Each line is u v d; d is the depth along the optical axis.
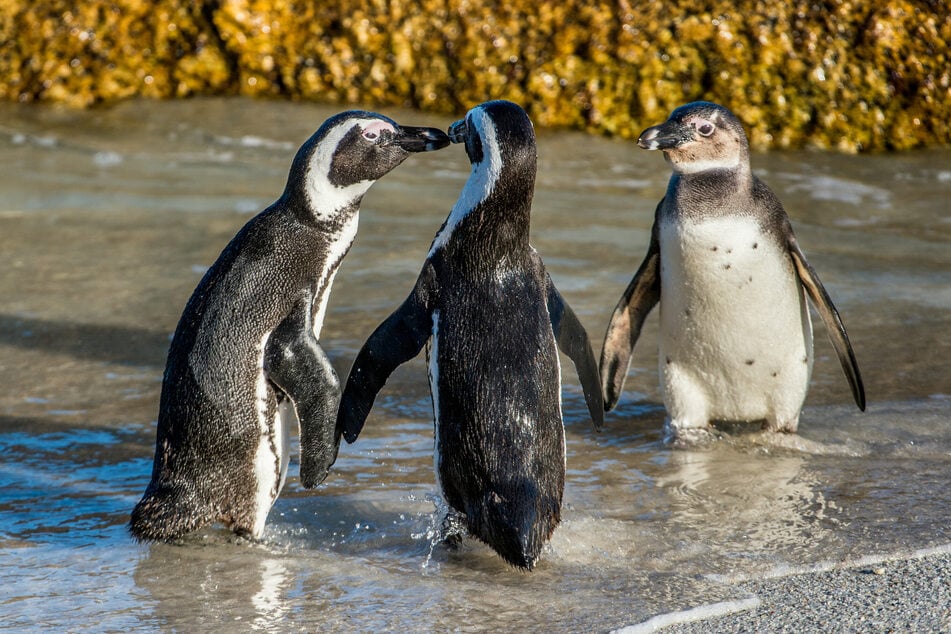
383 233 26.89
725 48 36.41
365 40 38.72
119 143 34.91
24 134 35.44
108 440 16.34
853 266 24.73
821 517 13.57
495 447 11.97
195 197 29.98
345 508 14.06
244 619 11.12
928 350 19.70
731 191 15.56
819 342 20.27
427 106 38.12
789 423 16.48
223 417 12.59
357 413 12.82
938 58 36.72
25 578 12.09
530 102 37.12
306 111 38.03
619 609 11.17
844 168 33.94
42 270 24.25
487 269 12.27
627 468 15.42
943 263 25.08
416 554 12.75
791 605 11.12
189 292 22.97
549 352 12.28
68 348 19.97
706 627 10.73
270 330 12.75
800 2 36.81
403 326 12.61
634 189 31.30
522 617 11.06
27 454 15.80
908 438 16.25
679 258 15.78
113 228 27.27
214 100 38.88
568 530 13.20
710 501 14.19
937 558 12.19
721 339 16.03
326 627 10.92
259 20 39.16
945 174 33.47
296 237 13.09
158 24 39.22
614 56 36.88
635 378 19.27
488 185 12.11
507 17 37.69
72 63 38.81
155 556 12.66
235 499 12.88
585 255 25.22
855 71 36.34
